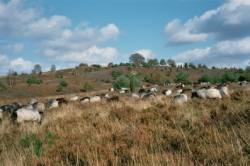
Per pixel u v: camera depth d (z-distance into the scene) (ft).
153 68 545.85
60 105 80.64
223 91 64.49
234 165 17.92
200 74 501.97
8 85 310.45
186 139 24.75
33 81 330.95
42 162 22.30
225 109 38.81
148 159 19.74
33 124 42.14
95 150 23.24
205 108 40.22
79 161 21.83
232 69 544.62
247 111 31.12
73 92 298.97
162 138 26.03
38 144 25.61
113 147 24.61
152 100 59.00
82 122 39.06
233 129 23.24
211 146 21.61
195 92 63.00
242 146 20.17
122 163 20.59
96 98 90.79
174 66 575.79
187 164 18.58
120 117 39.47
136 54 563.07
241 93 59.77
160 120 34.53
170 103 50.49
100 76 454.81
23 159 22.48
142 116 37.70
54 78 425.28
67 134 31.65
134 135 27.35
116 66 560.20
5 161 21.93
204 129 26.84
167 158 19.12
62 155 24.29
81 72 500.74
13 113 47.50
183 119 33.17
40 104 73.00
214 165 18.17
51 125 39.93
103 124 34.47
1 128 40.75
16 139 31.91
